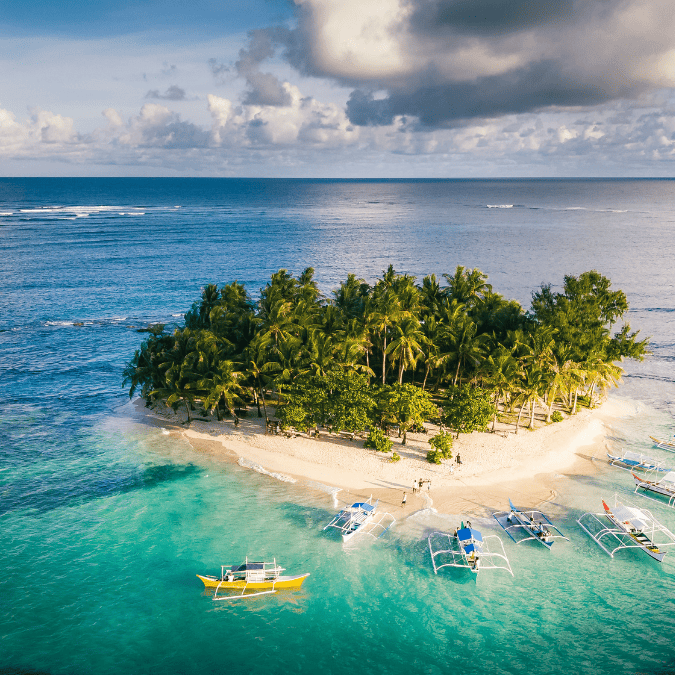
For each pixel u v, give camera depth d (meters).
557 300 86.50
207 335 64.31
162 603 37.75
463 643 34.69
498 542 43.91
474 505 48.72
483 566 41.25
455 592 38.91
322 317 73.00
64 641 34.34
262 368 61.78
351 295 84.88
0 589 38.59
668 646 34.41
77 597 38.06
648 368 92.00
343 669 32.78
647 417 70.12
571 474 54.56
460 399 58.75
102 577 40.03
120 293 144.38
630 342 71.06
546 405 71.38
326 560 41.94
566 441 61.34
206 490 51.47
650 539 44.34
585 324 75.56
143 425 65.88
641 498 50.66
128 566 41.25
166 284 156.25
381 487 51.44
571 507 48.94
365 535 44.72
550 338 63.56
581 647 34.38
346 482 52.34
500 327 72.19
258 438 61.31
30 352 96.00
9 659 32.81
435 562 41.47
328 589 39.09
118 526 46.12
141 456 58.06
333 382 58.31
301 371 60.69
